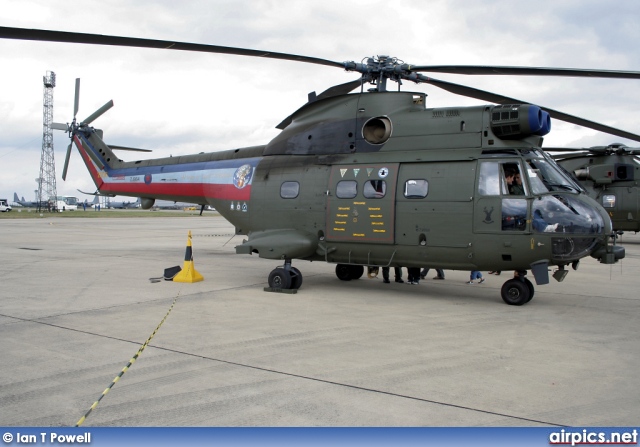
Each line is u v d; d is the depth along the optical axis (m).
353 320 8.20
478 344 6.89
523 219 8.88
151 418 4.49
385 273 12.16
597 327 7.97
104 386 5.21
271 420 4.47
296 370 5.73
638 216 22.97
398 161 9.98
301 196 10.95
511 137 9.32
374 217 10.05
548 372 5.77
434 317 8.52
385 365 5.94
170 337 7.04
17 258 16.33
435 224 9.52
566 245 8.79
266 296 10.25
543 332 7.60
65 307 8.95
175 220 54.66
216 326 7.69
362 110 10.59
